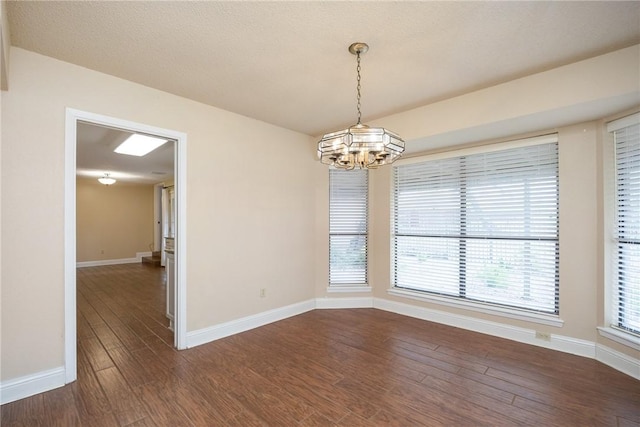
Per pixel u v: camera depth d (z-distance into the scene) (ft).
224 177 10.39
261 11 5.47
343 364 8.36
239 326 10.73
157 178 24.70
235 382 7.43
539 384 7.27
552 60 7.23
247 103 9.84
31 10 5.38
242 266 10.87
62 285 7.16
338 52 6.87
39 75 6.88
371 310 13.41
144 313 13.01
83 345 9.60
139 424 5.91
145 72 7.79
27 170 6.72
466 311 11.10
